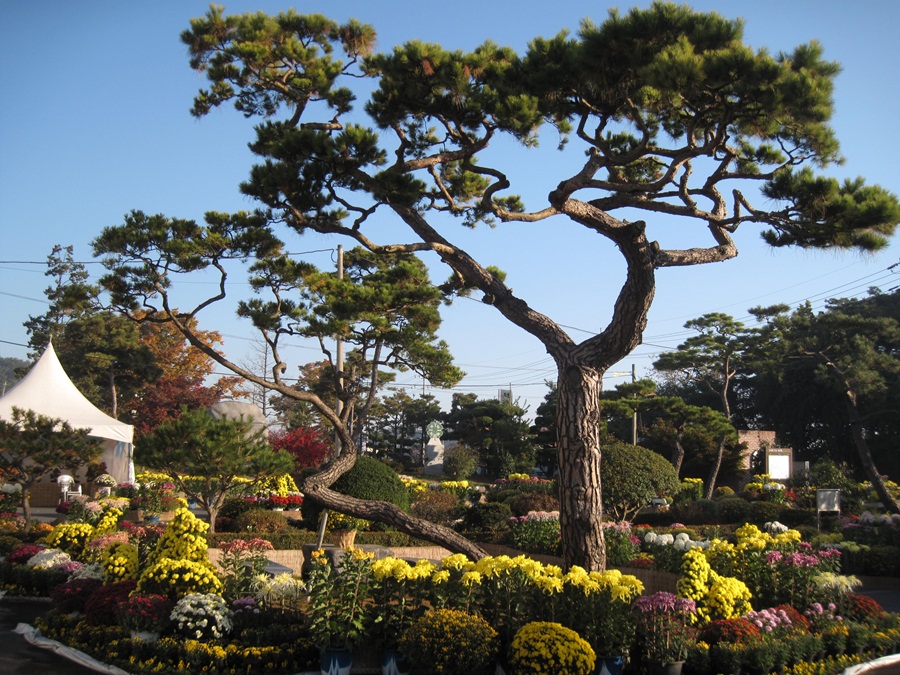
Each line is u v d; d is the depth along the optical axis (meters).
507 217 10.12
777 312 35.59
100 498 21.86
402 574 8.59
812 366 42.16
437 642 7.80
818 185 8.88
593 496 9.52
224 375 54.78
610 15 8.12
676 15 7.91
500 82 9.35
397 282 14.81
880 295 49.19
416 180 9.45
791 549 11.23
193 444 16.58
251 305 13.41
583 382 9.67
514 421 47.62
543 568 8.86
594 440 9.62
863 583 16.02
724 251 10.12
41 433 17.44
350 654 8.30
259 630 8.95
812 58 8.12
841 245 9.42
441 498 21.92
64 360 44.78
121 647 8.80
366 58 11.30
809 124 8.41
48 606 11.83
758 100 8.06
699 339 37.50
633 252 9.23
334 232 10.11
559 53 8.87
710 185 9.67
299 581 10.06
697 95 8.41
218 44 11.23
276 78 11.17
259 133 10.85
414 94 9.45
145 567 10.67
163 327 52.16
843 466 35.91
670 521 22.39
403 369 17.28
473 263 10.38
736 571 10.87
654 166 11.75
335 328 14.20
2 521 18.27
